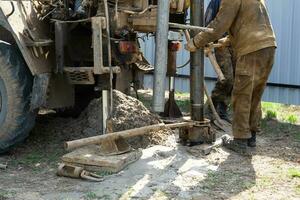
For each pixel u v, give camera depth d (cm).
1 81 590
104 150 571
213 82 955
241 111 616
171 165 578
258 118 648
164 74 566
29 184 534
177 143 639
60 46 599
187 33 657
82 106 729
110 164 552
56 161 592
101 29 574
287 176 568
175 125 611
